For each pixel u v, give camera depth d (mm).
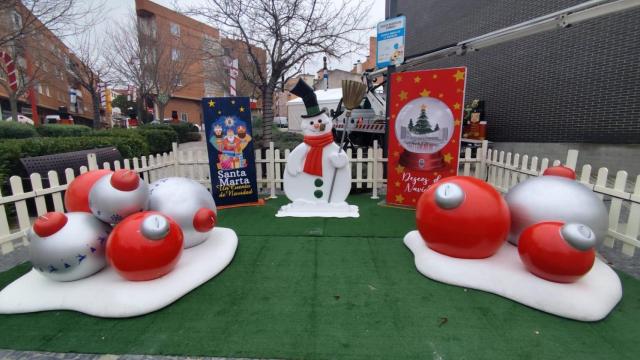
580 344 2238
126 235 2652
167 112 32594
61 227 2729
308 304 2729
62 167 5168
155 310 2613
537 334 2338
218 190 5633
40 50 10445
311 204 5117
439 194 3061
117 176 2875
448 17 13398
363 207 5582
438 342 2270
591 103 8289
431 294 2850
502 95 10992
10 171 4777
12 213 4723
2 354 2199
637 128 7496
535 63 9695
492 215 2928
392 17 6492
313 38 8242
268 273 3262
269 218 4996
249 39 8547
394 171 5539
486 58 11625
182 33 17531
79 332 2402
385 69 9227
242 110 5562
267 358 2150
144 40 15969
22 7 7348
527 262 2727
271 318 2547
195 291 2926
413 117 5254
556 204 3018
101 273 2930
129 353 2207
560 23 5238
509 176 5336
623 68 7605
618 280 2832
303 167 5062
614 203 3506
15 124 10555
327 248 3855
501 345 2236
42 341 2314
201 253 3383
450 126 5074
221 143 5551
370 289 2947
